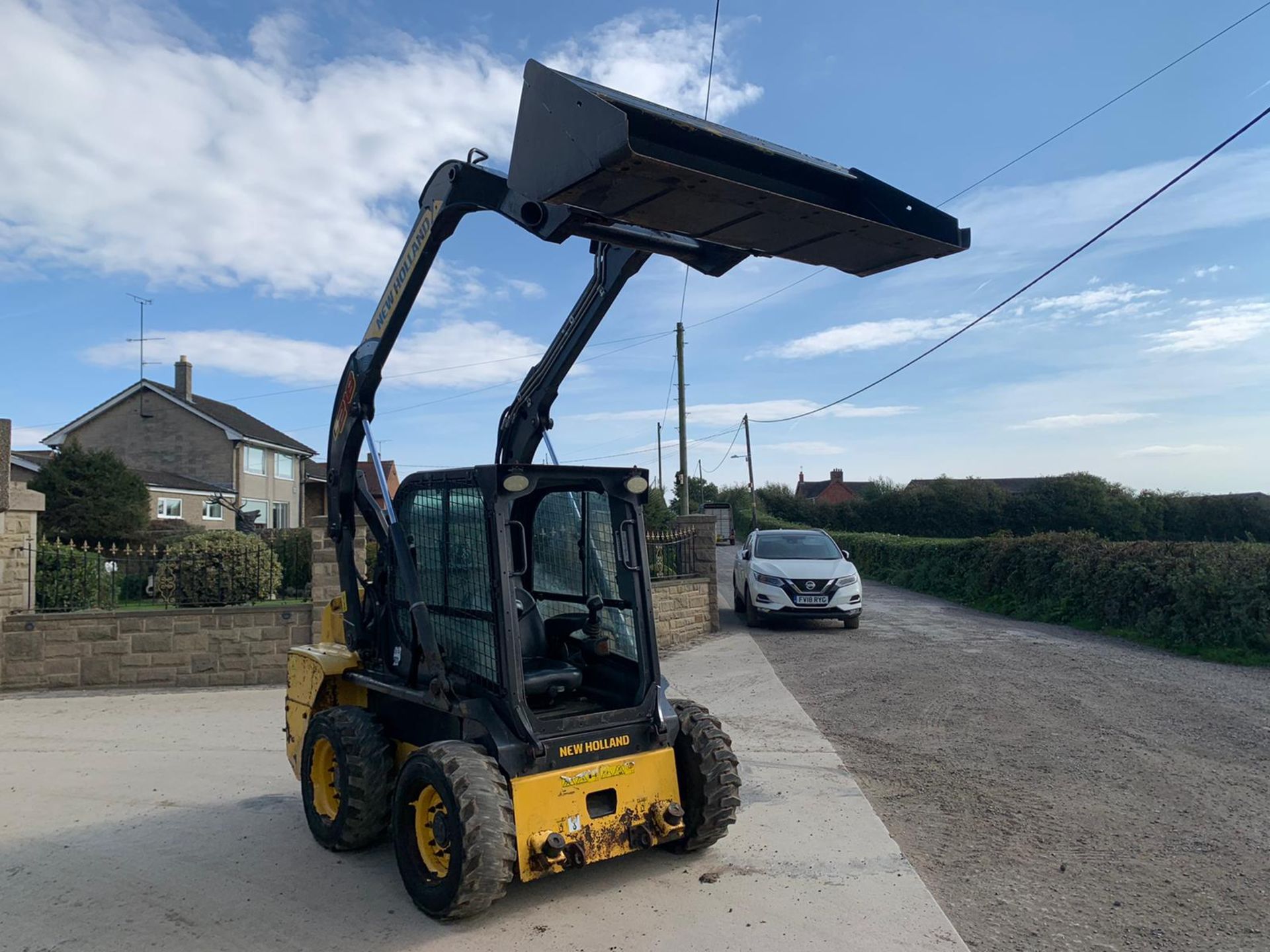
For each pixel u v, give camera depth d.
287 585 14.69
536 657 4.84
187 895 4.54
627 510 4.82
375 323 5.53
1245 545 12.16
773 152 3.39
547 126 3.12
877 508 48.78
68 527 22.56
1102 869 4.65
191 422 35.09
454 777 3.95
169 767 6.99
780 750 7.07
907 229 3.55
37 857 5.09
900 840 5.14
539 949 3.89
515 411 5.57
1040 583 16.09
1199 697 8.76
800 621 15.56
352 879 4.71
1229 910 4.15
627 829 4.35
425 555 4.97
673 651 12.57
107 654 10.42
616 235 4.00
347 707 5.19
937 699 8.82
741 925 4.08
